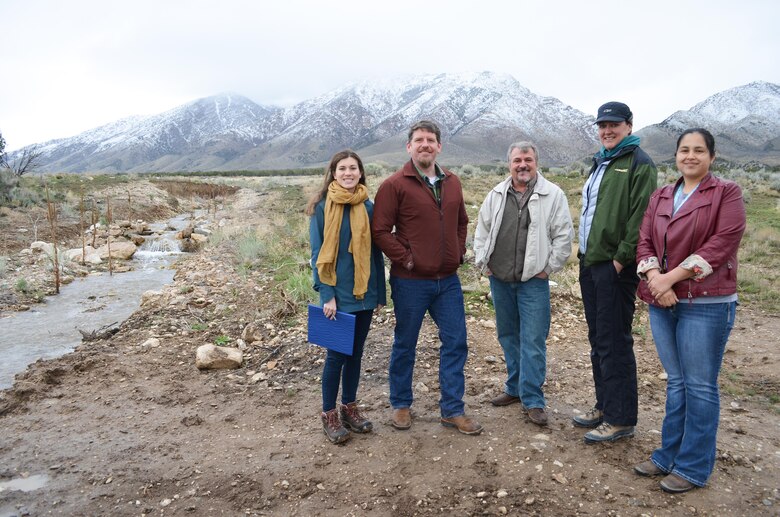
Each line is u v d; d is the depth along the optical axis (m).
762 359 5.23
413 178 3.51
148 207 22.67
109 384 4.86
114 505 2.98
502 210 3.81
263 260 10.92
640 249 3.07
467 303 7.04
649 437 3.56
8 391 4.67
